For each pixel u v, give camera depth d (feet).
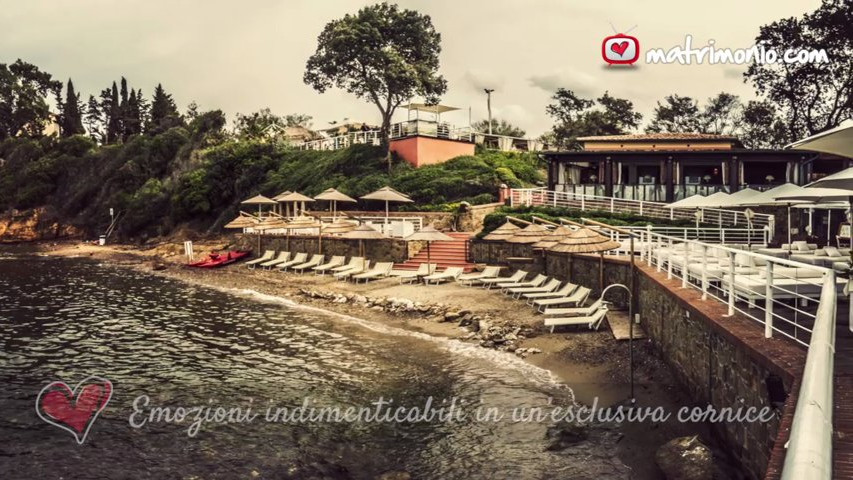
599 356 48.70
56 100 397.60
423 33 171.32
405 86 162.61
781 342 26.21
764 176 123.34
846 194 46.29
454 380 46.06
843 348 25.81
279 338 62.28
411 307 72.69
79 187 247.09
